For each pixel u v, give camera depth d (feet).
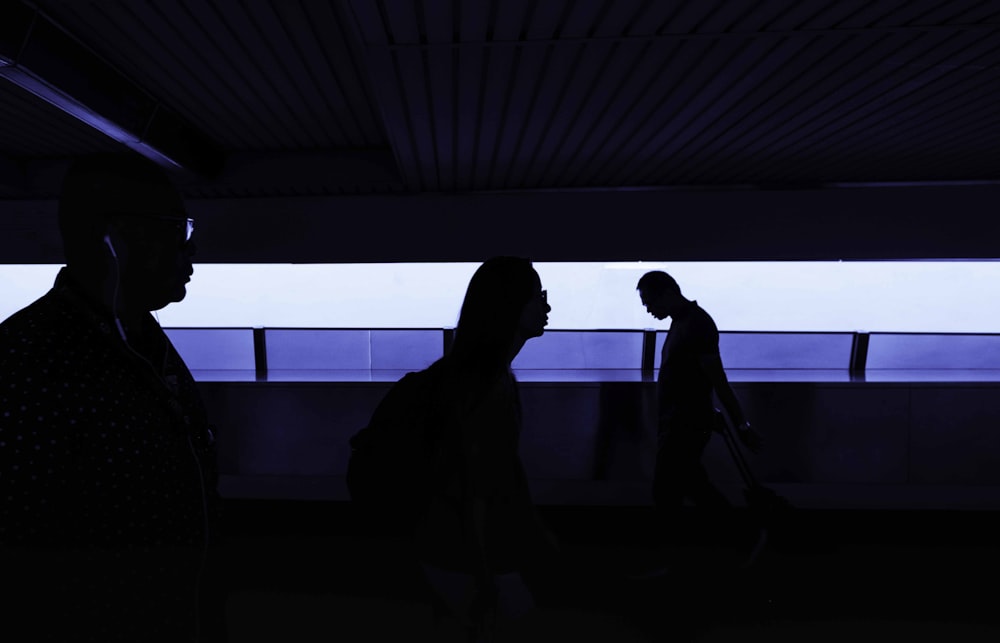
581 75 12.66
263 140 22.72
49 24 12.87
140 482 2.45
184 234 2.75
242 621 9.75
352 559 12.27
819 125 16.29
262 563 12.13
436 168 21.50
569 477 16.14
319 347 21.83
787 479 15.80
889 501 16.02
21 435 2.14
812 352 21.38
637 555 12.32
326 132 21.77
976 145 18.44
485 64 12.05
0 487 2.09
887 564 12.16
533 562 5.07
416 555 4.64
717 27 10.58
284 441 16.49
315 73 16.07
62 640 2.23
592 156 19.84
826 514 15.39
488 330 4.62
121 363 2.50
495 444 4.57
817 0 9.64
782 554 11.95
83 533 2.27
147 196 2.54
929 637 9.44
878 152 19.42
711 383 10.36
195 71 15.89
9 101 17.76
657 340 21.31
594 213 24.99
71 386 2.29
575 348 21.59
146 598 2.47
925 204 24.00
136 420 2.47
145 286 2.66
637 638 9.14
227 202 25.88
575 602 10.14
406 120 15.65
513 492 4.85
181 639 2.65
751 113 15.28
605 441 16.14
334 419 16.46
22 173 24.31
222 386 16.48
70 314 2.43
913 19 10.25
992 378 17.34
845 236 24.34
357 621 9.71
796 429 15.81
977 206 23.86
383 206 25.64
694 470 10.62
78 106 14.34
